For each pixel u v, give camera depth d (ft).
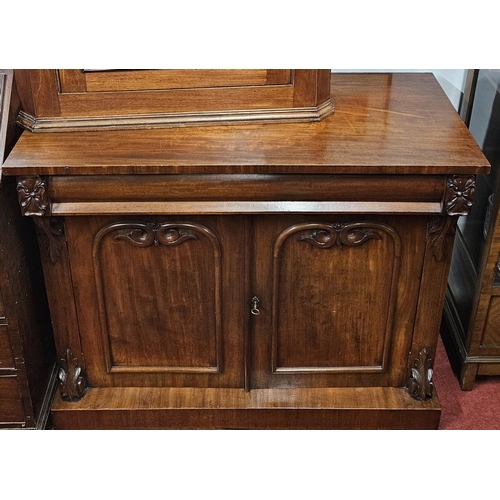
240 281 6.09
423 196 5.61
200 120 5.95
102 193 5.58
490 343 6.98
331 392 6.66
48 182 5.53
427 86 6.75
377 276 6.09
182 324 6.33
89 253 5.96
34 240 6.38
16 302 5.91
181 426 6.65
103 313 6.23
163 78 5.83
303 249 5.95
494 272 6.57
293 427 6.66
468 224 7.50
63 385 6.54
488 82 7.03
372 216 5.80
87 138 5.79
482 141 7.18
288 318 6.31
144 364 6.57
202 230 5.82
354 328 6.38
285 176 5.51
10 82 5.72
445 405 7.04
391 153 5.55
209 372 6.57
